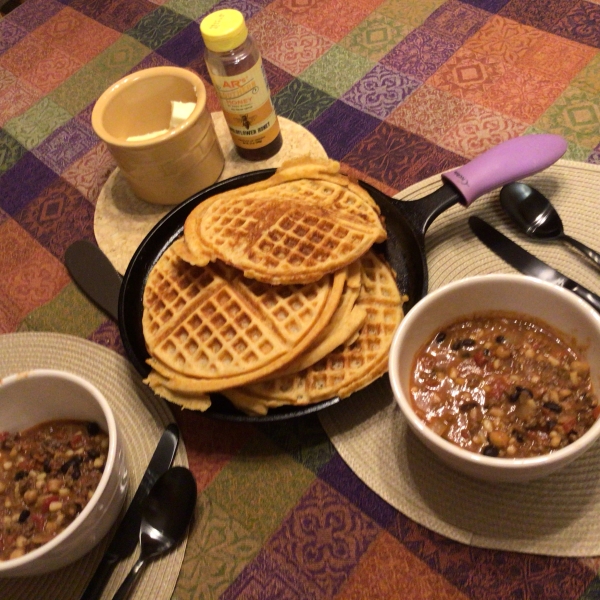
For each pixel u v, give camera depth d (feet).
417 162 2.77
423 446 2.00
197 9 3.76
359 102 3.08
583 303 1.66
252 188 2.43
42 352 2.46
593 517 1.79
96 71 3.57
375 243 2.34
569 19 3.11
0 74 3.70
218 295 2.20
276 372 1.96
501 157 2.32
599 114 2.73
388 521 1.92
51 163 3.20
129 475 2.08
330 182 2.42
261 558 1.91
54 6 4.03
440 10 3.35
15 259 2.86
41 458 2.01
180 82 2.72
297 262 2.10
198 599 1.86
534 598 1.73
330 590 1.83
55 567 1.75
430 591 1.79
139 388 2.28
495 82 2.97
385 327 2.11
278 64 3.35
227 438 2.15
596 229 2.36
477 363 1.82
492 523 1.84
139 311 2.34
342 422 2.10
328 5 3.55
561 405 1.69
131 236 2.79
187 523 1.96
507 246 2.35
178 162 2.61
